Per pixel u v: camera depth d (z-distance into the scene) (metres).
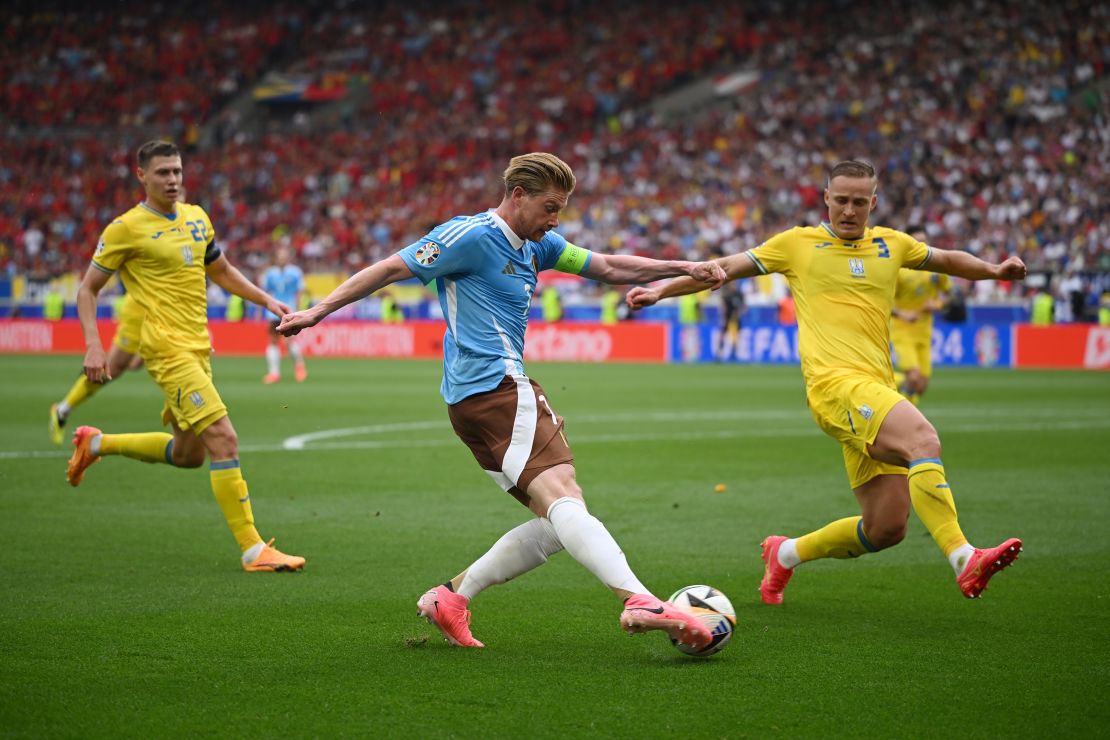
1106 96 94.81
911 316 37.59
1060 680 11.28
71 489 24.03
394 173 113.38
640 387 54.69
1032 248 82.94
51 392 50.00
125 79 132.50
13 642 12.55
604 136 111.06
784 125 104.19
